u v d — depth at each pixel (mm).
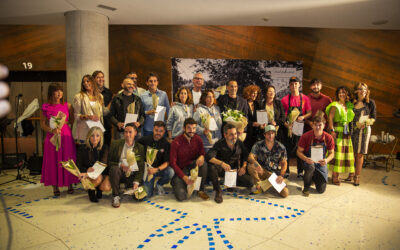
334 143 3877
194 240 2332
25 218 2809
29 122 5430
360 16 5129
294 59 6340
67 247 2217
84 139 3568
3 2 4266
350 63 6406
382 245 2260
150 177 3260
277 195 3547
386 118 6527
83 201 3314
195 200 3350
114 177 3145
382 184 4109
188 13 4887
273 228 2570
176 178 3371
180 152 3412
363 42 6371
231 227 2590
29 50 5996
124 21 5293
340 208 3100
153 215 2883
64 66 6043
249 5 4527
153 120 3926
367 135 3928
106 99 4012
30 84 6023
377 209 3074
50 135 3467
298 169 4422
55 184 3439
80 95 3514
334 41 6363
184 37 6133
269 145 3510
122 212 2967
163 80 6160
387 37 6367
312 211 3004
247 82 6254
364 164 5324
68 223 2684
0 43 5938
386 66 6438
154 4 4430
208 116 3529
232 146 3443
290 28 6289
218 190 3326
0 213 2941
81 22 4645
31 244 2264
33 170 4602
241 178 3561
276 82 6305
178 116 3762
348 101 4098
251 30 6215
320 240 2338
